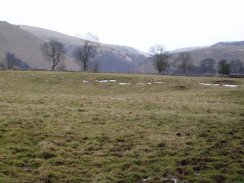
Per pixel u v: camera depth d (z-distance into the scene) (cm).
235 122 2692
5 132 2170
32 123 2406
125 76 7362
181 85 6366
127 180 1631
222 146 2127
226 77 8400
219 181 1666
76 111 2941
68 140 2133
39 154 1875
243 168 1808
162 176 1702
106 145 2075
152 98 4322
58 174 1655
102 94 5775
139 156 1922
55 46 14388
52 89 6109
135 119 2711
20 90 5753
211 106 3581
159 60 13750
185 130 2431
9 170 1653
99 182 1588
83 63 13600
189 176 1703
